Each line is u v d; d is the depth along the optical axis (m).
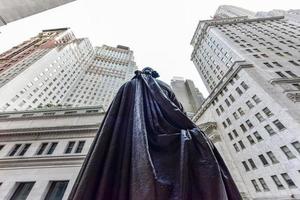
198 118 50.38
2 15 7.32
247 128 32.62
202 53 71.56
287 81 31.59
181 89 89.38
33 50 76.12
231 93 37.88
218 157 2.40
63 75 78.38
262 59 40.34
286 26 62.19
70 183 16.42
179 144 2.03
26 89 56.28
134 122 2.26
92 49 119.94
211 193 1.58
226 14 107.50
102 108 28.50
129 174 1.81
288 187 24.25
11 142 21.61
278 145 26.48
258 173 29.17
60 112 28.08
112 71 107.56
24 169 17.98
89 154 2.32
